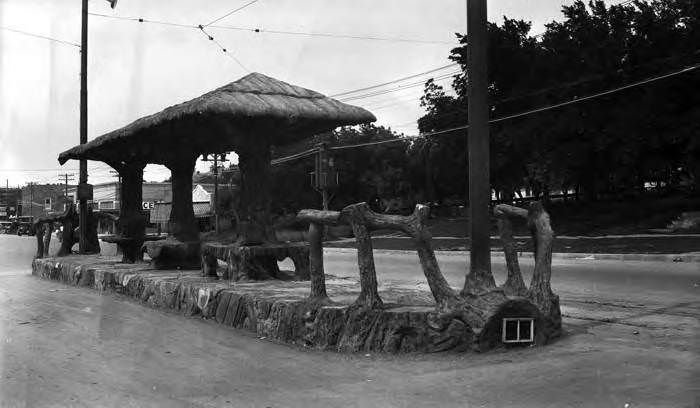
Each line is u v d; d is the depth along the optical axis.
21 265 21.86
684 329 7.43
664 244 20.48
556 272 15.62
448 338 6.15
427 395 4.88
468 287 6.32
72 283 14.09
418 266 19.67
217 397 5.00
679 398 4.63
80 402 4.90
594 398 4.67
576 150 27.97
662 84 25.44
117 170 14.82
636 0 28.67
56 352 6.68
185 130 10.69
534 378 5.23
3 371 5.88
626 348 6.29
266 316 7.40
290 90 10.35
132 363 6.17
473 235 6.37
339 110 10.02
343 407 4.67
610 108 27.45
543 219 6.91
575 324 7.82
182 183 13.02
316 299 6.94
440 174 38.81
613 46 27.36
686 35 26.33
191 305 9.12
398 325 6.25
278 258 10.03
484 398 4.75
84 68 17.25
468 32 6.48
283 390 5.15
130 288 11.23
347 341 6.40
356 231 6.51
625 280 13.44
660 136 25.84
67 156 14.61
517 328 6.27
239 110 8.88
